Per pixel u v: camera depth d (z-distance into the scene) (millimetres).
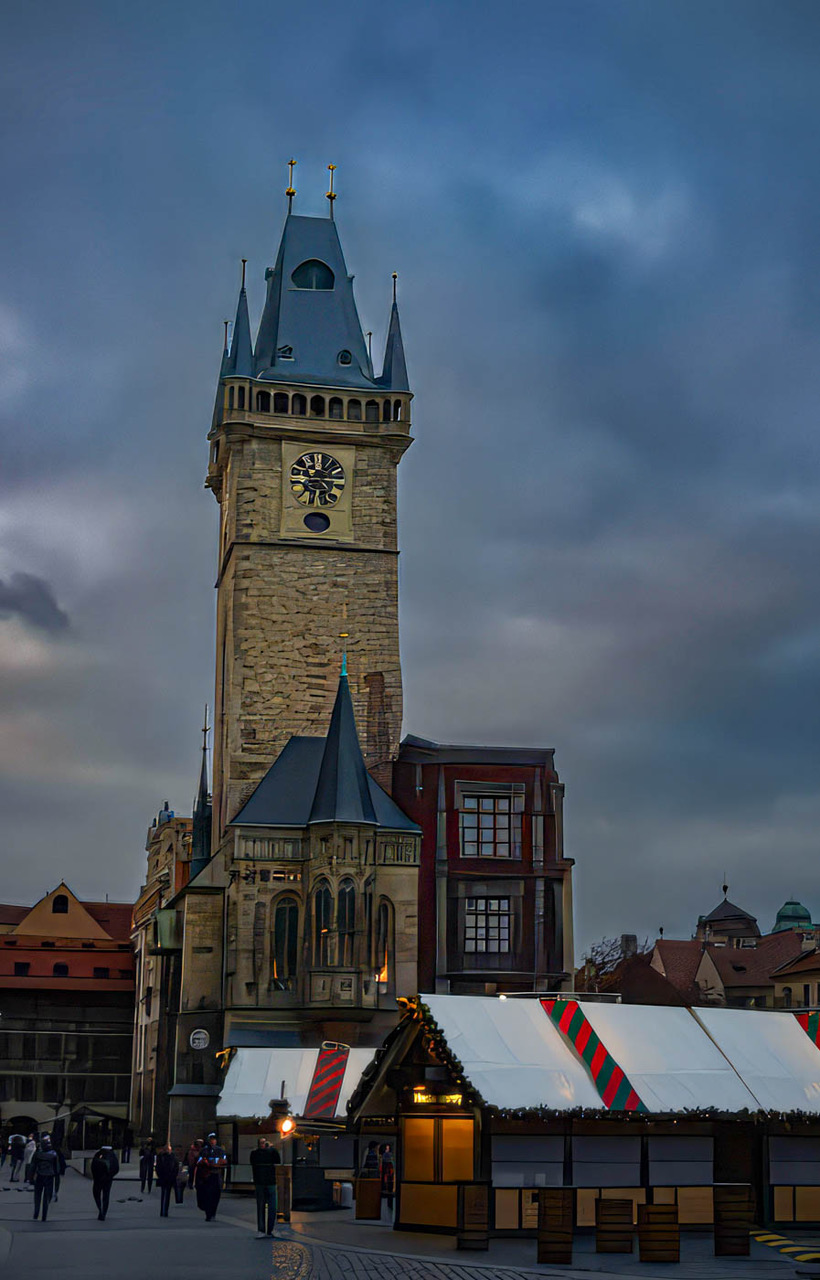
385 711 106750
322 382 110188
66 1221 51344
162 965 115875
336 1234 45875
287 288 113875
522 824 99375
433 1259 38531
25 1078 149625
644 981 112938
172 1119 94125
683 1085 46375
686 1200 47156
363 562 108938
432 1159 46719
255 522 108062
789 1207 48344
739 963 176000
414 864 96688
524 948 97188
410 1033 46938
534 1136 45562
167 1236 44812
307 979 93125
